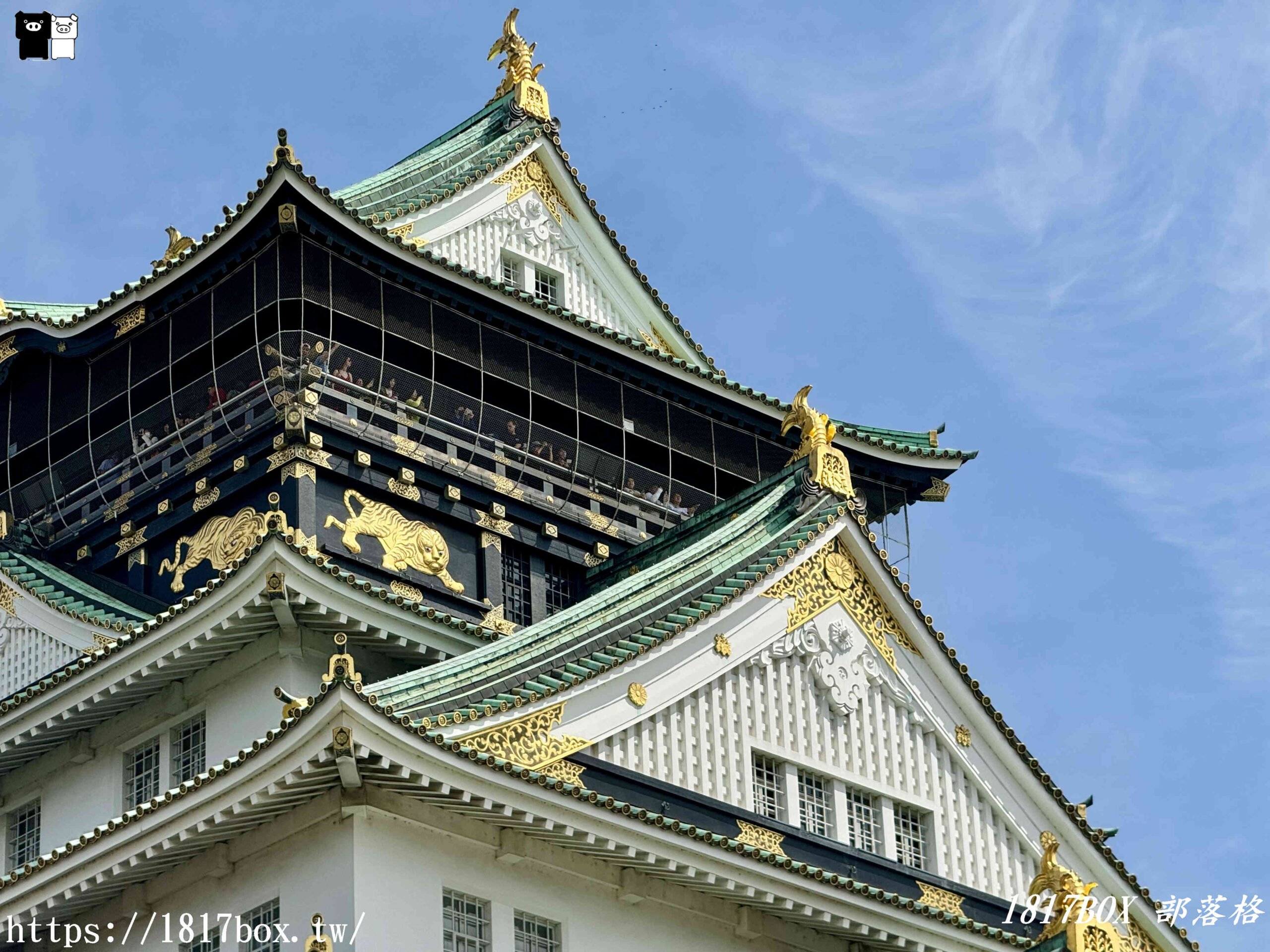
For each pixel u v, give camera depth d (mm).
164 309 58469
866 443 63938
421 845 43750
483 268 63594
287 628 49938
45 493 60188
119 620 55062
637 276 66688
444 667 45375
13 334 60594
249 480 55906
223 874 44875
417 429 57812
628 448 61875
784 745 49281
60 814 53031
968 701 52531
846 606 51531
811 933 48656
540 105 66875
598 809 44062
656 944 46438
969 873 51250
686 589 49781
